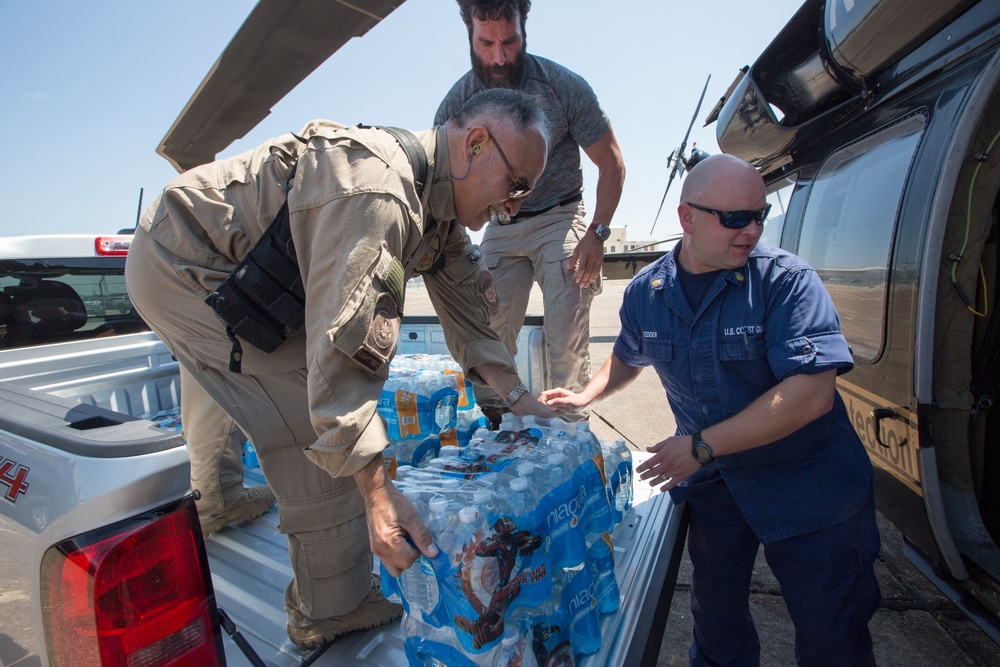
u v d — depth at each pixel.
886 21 2.38
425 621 1.18
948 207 1.92
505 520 1.14
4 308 2.65
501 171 1.35
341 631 1.48
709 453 1.53
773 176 4.30
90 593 0.90
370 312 1.13
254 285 1.30
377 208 1.16
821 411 1.50
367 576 1.52
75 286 2.91
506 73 2.48
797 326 1.52
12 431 1.12
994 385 2.16
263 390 1.45
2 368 2.53
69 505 0.93
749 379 1.67
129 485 0.93
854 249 2.62
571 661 1.27
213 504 2.07
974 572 2.09
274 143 1.38
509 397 1.94
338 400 1.13
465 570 1.06
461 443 2.34
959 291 1.98
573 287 2.77
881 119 2.66
